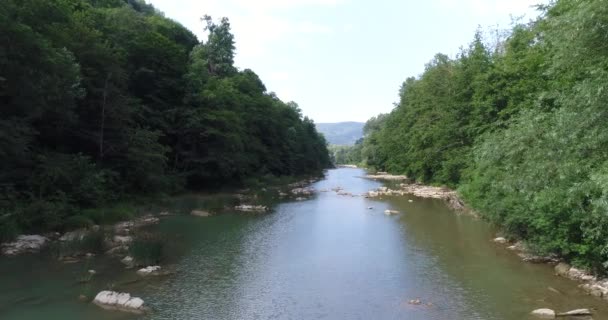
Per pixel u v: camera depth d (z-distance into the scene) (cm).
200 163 4691
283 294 1355
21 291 1331
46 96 2305
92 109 3155
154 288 1400
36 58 2156
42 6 2628
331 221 2791
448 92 4641
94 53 3094
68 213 2362
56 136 2939
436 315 1165
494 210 2106
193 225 2606
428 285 1431
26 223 2031
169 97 4728
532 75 3002
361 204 3766
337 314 1185
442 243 2070
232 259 1792
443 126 4631
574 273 1449
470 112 4100
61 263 1645
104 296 1264
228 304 1259
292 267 1672
